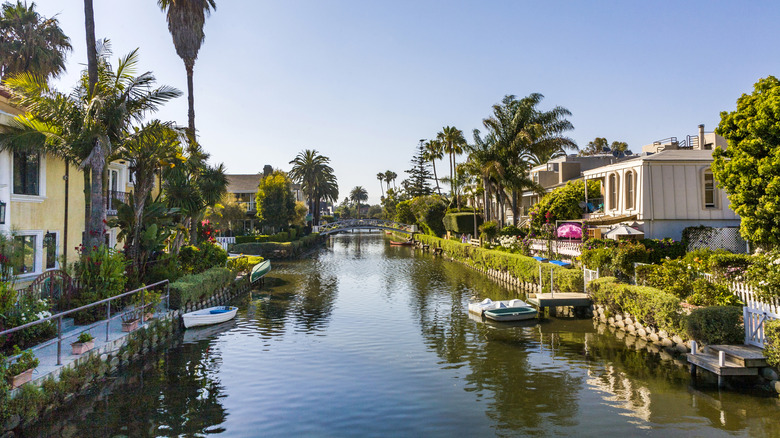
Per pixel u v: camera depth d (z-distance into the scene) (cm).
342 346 1678
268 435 970
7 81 1594
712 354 1251
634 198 2778
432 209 7519
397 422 1031
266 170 8988
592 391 1198
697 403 1090
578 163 4769
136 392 1219
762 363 1131
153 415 1071
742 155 1789
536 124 4528
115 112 1753
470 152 4834
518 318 2094
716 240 2519
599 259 2281
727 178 1858
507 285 3269
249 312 2323
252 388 1251
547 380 1295
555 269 2559
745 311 1255
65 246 1931
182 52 3122
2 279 1378
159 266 2152
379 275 3869
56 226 1881
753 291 1402
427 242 7144
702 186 2708
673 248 2375
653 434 940
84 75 1848
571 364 1438
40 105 1622
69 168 1967
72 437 952
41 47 2784
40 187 1781
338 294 2900
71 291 1582
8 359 962
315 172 8362
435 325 2019
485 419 1040
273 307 2461
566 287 2425
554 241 3350
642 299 1669
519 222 5072
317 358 1527
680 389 1188
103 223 1752
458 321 2100
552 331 1892
